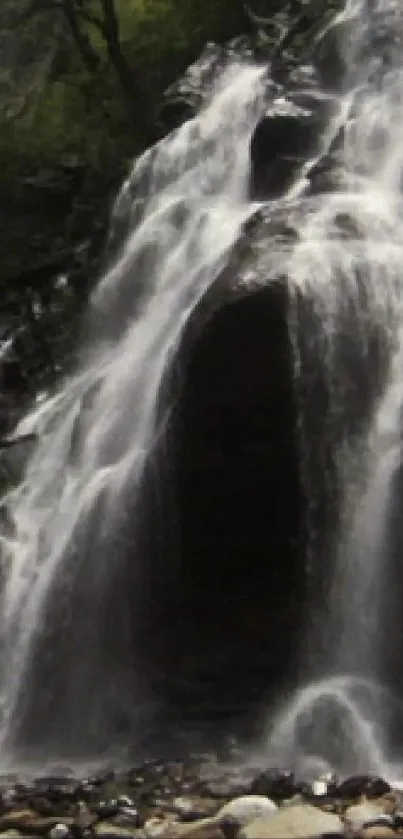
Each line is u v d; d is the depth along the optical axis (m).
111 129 15.27
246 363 6.29
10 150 15.69
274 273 6.41
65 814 4.96
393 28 9.30
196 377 6.40
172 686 6.51
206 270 8.34
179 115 10.99
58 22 16.67
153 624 6.68
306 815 4.46
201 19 15.04
